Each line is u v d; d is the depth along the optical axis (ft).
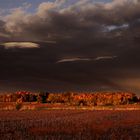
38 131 95.09
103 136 83.05
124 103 469.57
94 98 470.39
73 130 97.50
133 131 96.78
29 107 338.95
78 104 452.35
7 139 77.56
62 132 92.73
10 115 195.83
